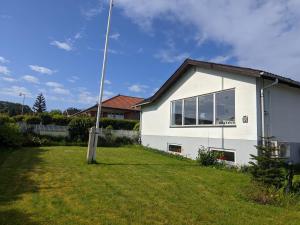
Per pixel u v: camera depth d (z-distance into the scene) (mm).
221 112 13477
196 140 15125
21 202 6133
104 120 28312
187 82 16156
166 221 5484
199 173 10469
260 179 7926
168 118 17984
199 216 5840
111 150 17641
